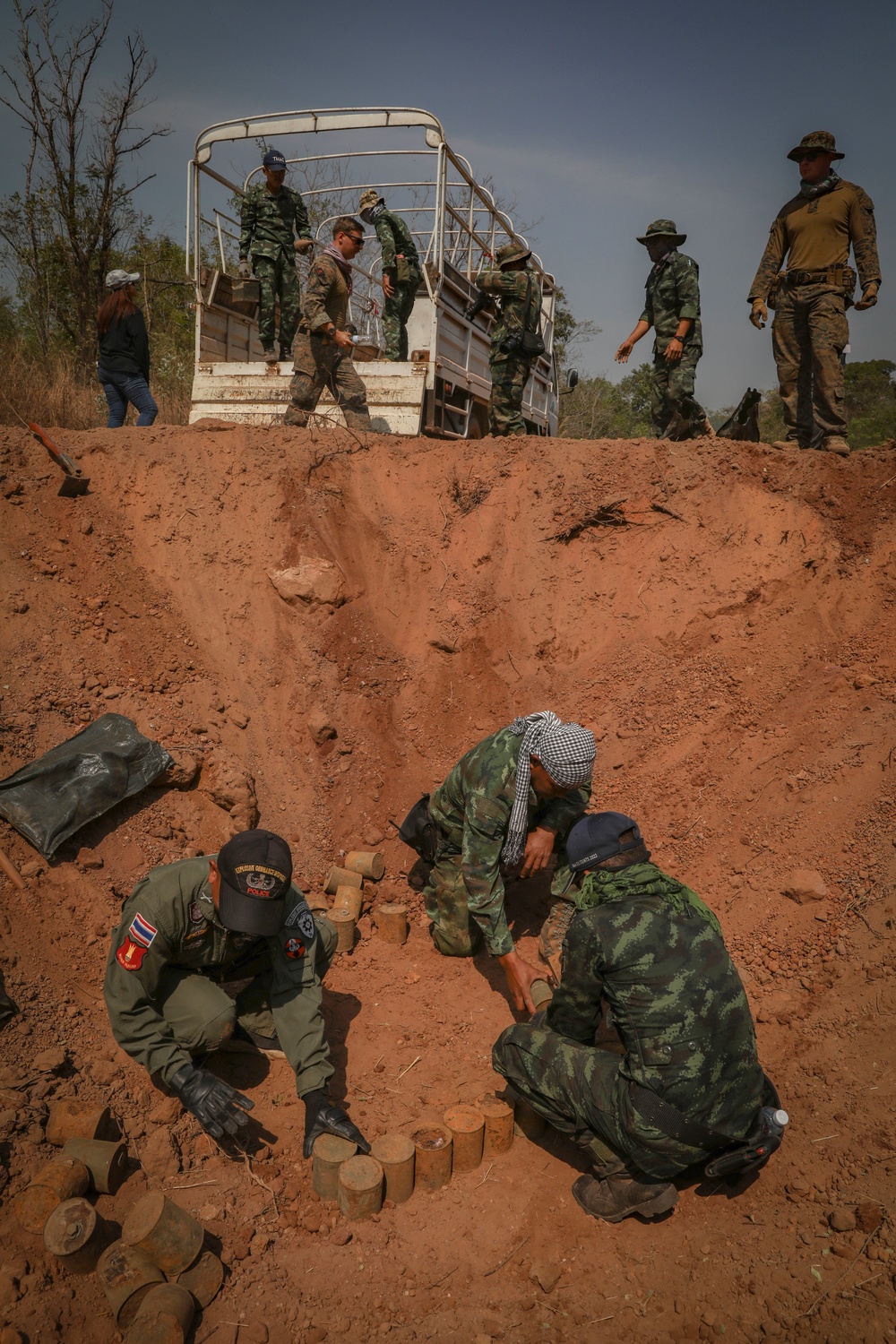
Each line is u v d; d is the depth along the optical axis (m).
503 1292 2.54
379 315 10.56
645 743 5.05
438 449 6.42
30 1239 2.43
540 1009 3.28
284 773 4.83
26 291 14.89
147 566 5.48
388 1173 2.80
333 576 5.57
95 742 4.15
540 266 10.73
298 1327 2.41
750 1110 2.59
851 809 3.97
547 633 5.74
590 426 18.81
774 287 6.30
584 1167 3.01
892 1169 2.55
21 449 5.70
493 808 3.35
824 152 5.94
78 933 3.58
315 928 3.12
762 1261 2.47
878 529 5.34
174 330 15.02
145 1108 3.00
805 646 5.08
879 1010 3.10
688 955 2.57
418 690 5.52
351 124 7.15
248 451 5.96
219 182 8.16
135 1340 2.19
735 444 6.02
